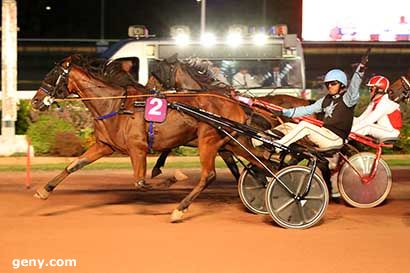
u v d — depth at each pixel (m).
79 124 18.28
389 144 11.98
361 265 8.55
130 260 8.58
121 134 10.85
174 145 10.95
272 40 19.42
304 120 10.78
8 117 17.84
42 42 36.56
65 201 12.34
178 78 11.20
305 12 35.84
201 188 10.78
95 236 9.67
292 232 10.15
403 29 35.84
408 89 12.42
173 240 9.53
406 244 9.52
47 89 11.02
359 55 35.06
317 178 10.37
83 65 11.05
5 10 17.84
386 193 12.02
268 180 11.34
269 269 8.34
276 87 19.33
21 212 11.34
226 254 8.91
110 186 14.07
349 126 10.67
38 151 17.84
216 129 10.81
